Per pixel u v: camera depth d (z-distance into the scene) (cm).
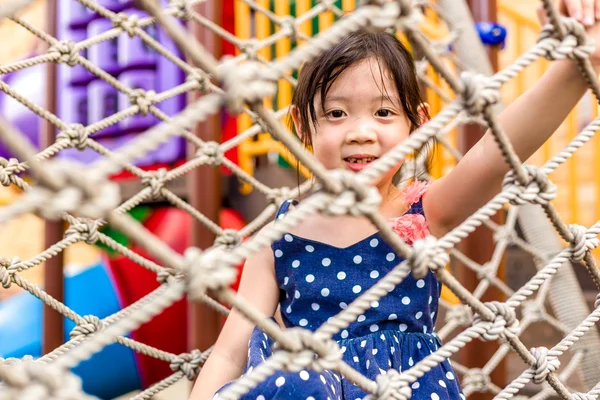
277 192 166
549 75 96
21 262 124
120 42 293
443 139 171
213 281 56
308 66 122
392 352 110
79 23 298
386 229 68
